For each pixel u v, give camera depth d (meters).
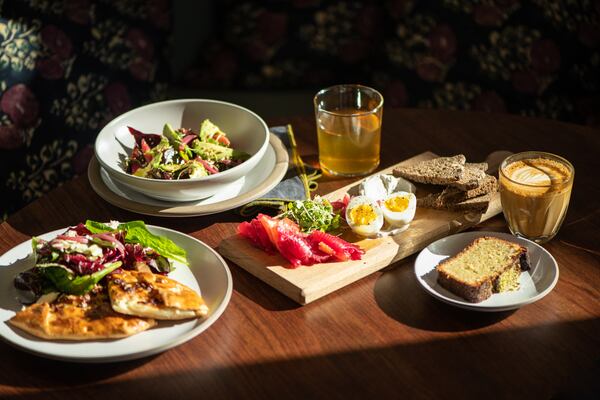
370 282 1.47
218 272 1.44
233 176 1.61
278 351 1.30
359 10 3.26
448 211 1.63
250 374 1.25
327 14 3.27
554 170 1.55
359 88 1.82
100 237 1.44
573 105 2.87
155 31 3.09
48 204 1.72
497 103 3.02
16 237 1.61
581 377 1.23
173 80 3.39
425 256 1.49
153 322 1.32
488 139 1.92
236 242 1.53
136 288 1.35
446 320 1.36
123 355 1.23
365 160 1.77
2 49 2.46
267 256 1.49
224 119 1.86
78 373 1.26
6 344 1.33
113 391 1.23
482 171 1.67
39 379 1.26
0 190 2.49
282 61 3.32
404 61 3.21
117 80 2.92
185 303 1.32
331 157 1.78
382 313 1.38
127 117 1.81
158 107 1.85
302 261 1.46
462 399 1.19
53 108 2.65
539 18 2.85
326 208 1.59
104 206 1.71
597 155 1.83
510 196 1.52
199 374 1.25
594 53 2.78
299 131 2.00
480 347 1.29
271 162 1.78
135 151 1.75
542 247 1.50
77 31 2.73
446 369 1.25
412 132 1.96
